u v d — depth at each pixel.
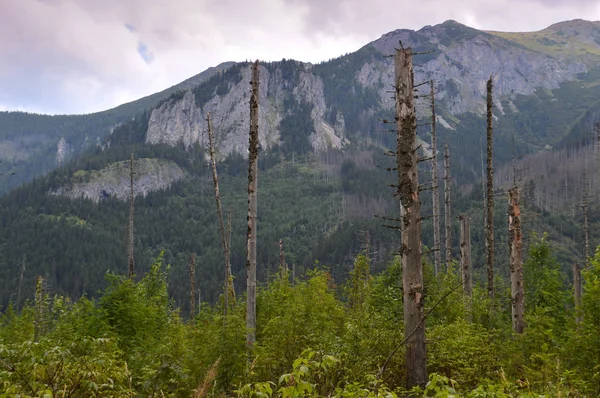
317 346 10.12
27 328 15.92
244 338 10.91
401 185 11.22
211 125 25.25
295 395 4.32
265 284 20.28
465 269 22.47
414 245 11.00
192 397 6.27
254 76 17.22
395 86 11.44
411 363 10.43
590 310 9.84
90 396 5.68
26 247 161.38
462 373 10.85
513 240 18.20
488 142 21.52
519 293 17.83
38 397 4.87
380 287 17.77
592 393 8.62
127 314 12.13
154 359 8.32
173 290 120.75
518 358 11.78
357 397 5.64
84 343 6.07
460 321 14.26
